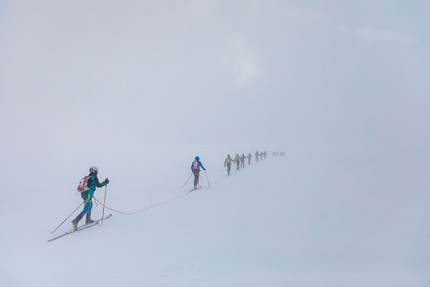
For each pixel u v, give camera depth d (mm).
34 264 4730
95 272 4320
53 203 10789
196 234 5941
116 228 6891
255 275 3898
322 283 3615
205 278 3869
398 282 3557
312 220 6621
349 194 9969
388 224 6152
